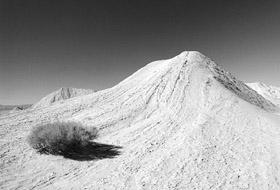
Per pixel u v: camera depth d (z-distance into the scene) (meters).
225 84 30.05
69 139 11.14
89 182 8.50
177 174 9.22
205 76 28.72
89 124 17.72
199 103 21.22
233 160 10.46
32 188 7.88
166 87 25.98
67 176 8.98
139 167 9.92
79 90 108.19
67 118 20.27
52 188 7.95
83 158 10.88
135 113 20.89
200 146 11.96
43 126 12.72
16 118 19.61
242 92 32.44
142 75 37.47
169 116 18.89
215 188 8.09
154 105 22.69
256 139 13.23
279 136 14.02
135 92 27.28
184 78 27.67
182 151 11.50
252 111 19.78
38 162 10.13
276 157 10.66
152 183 8.47
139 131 15.72
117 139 14.17
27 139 12.43
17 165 9.73
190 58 34.94
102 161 10.61
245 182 8.46
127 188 8.06
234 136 13.66
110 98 27.30
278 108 37.00
